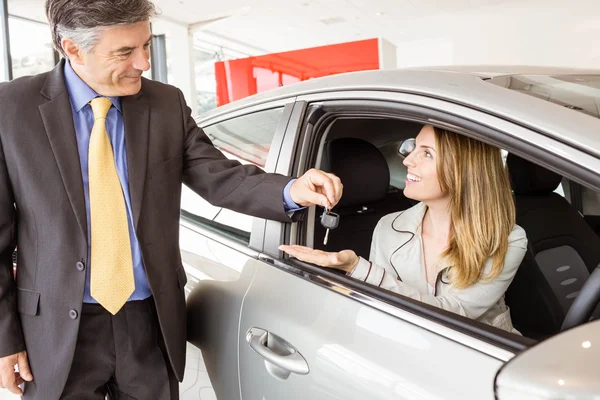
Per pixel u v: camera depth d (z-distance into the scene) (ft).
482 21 42.75
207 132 5.50
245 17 37.86
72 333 3.75
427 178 4.16
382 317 3.12
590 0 37.40
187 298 4.62
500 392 1.84
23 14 23.12
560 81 3.53
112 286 3.79
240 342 3.93
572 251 5.40
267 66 25.36
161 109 4.16
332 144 5.16
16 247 4.04
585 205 5.81
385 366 2.93
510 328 4.39
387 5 36.47
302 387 3.34
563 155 2.62
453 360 2.72
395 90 3.56
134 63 3.68
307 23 40.93
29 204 3.72
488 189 4.03
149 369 4.12
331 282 3.52
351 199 5.20
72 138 3.75
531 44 40.93
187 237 5.06
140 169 3.91
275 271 3.90
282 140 4.27
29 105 3.72
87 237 3.75
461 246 4.08
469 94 3.17
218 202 4.27
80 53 3.63
